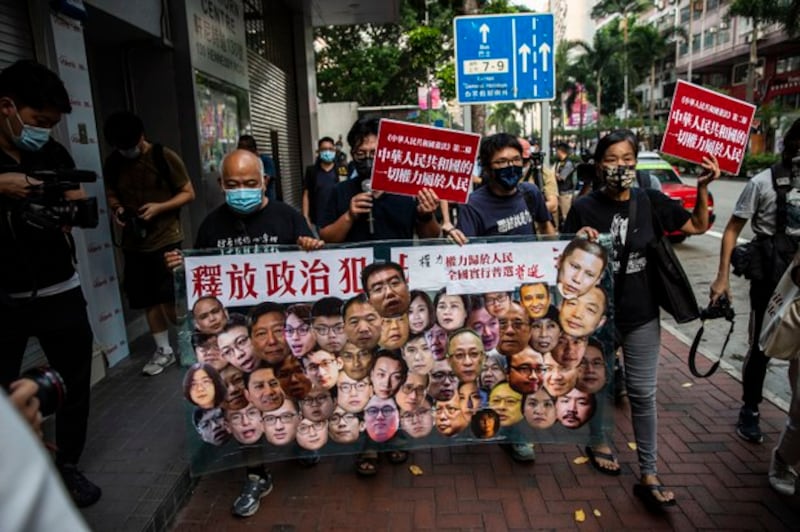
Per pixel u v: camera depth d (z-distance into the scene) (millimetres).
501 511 2900
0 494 669
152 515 2676
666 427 3688
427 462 3373
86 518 2654
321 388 2924
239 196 2734
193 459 2852
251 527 2809
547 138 7129
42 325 2639
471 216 3307
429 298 2924
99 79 6160
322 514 2900
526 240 2916
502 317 2967
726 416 3814
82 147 4266
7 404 732
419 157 2713
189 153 6582
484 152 3281
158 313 4375
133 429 3490
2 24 3561
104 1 4918
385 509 2932
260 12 11117
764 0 27062
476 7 9875
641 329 2914
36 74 2402
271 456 2930
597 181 3213
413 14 19000
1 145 2545
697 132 2801
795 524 2758
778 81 38562
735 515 2832
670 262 2838
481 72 6809
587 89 60062
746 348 5285
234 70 8312
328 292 2859
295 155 13992
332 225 3008
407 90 30312
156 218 4238
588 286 2943
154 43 6160
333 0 12938
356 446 2992
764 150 33875
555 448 3502
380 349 2934
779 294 2746
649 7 53156
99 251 4410
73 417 2764
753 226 3309
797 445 2756
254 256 2789
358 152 3068
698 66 48344
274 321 2844
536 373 3023
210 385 2834
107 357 4438
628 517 2834
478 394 3023
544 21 6711
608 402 3062
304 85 13953
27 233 2543
